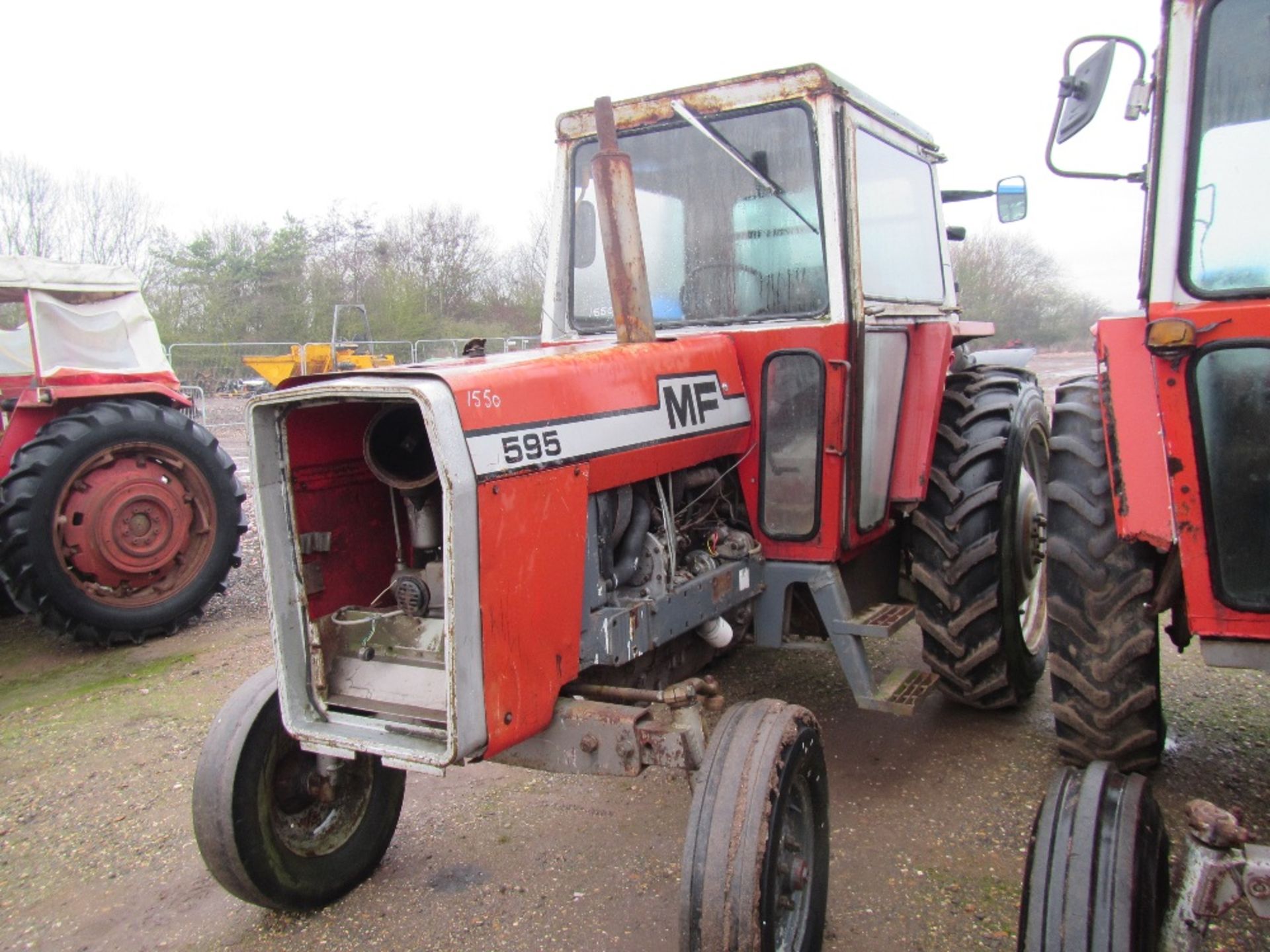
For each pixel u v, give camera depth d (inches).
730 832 80.0
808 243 121.1
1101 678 111.9
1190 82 88.0
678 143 129.8
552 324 140.6
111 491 196.5
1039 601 157.8
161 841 123.6
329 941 101.9
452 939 101.0
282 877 102.1
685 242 130.6
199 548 212.8
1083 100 100.9
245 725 100.1
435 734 85.6
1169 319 87.4
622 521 101.4
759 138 123.2
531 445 85.5
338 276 1090.7
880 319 127.3
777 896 82.7
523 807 129.3
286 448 91.4
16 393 261.6
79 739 155.3
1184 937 66.3
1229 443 89.7
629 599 101.9
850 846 115.3
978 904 103.1
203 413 619.8
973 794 126.5
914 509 139.0
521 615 84.5
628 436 98.3
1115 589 111.0
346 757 94.0
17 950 102.3
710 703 91.5
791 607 130.9
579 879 111.6
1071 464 116.2
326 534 95.8
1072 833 69.8
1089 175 108.7
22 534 186.7
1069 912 65.9
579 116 136.4
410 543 101.5
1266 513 89.7
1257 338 85.5
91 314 235.3
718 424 114.8
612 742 87.9
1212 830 65.7
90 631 195.8
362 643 95.5
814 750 91.7
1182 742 137.4
